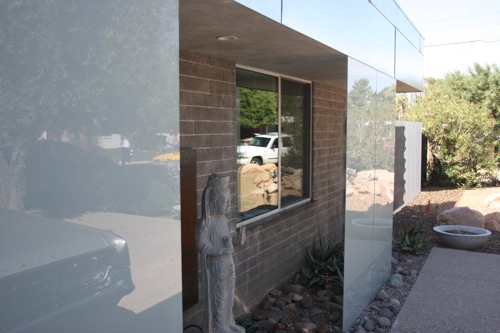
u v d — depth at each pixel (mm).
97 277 1849
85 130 1790
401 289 6020
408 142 12047
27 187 1608
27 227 1612
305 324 4891
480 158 14133
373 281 5578
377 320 4965
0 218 1534
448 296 5758
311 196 7465
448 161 14250
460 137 13992
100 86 1840
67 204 1734
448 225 8734
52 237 1689
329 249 7008
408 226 9539
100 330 1867
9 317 1569
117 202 1925
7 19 1533
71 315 1757
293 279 6590
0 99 1522
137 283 2020
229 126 5066
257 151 5969
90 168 1812
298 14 3488
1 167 1532
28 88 1598
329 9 4035
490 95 23391
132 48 1973
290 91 6844
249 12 2977
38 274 1648
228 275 3336
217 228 3318
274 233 6137
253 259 5617
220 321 3295
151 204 2078
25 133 1596
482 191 13766
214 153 4836
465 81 24594
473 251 7855
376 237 5633
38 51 1624
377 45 5488
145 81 2035
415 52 8219
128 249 1978
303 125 7340
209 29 3469
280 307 5582
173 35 2180
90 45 1797
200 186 4664
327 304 5645
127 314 1982
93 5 1805
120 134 1929
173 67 2184
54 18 1670
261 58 4867
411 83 7863
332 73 6297
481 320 5039
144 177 2041
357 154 4766
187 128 4441
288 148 6836
